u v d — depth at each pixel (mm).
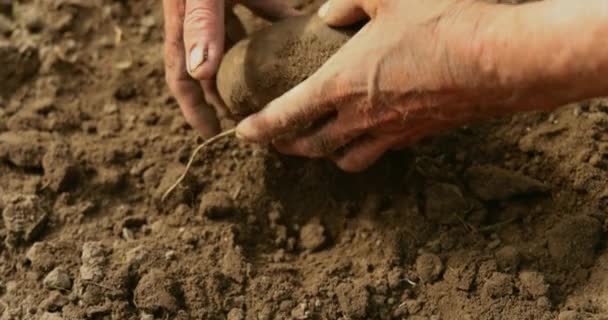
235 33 969
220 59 890
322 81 850
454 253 921
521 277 898
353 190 967
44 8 1084
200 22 882
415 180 961
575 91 802
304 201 970
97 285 910
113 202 970
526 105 828
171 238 943
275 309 906
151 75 1049
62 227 953
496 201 942
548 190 937
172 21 921
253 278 921
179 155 986
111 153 986
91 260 921
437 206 939
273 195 969
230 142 988
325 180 970
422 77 827
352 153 909
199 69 878
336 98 854
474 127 981
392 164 968
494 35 801
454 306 900
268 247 955
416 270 922
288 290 914
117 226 952
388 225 946
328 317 905
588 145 950
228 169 980
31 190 963
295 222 966
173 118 1017
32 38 1064
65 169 965
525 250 914
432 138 979
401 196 959
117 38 1074
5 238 943
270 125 879
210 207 951
